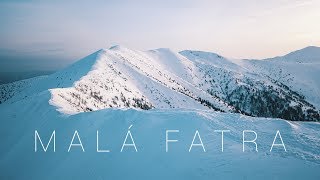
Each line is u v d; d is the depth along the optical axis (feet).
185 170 75.61
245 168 74.90
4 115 173.17
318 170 73.46
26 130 142.61
